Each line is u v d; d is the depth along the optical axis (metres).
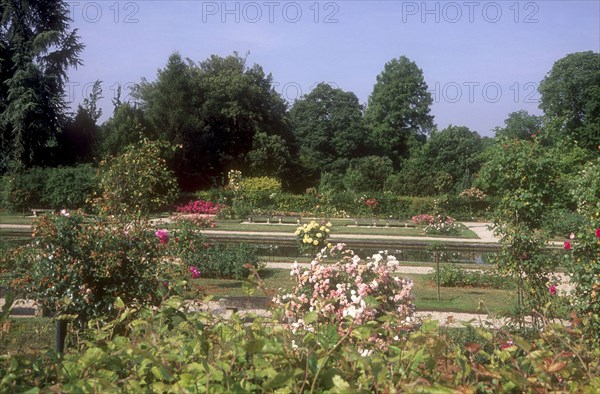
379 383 2.35
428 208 40.22
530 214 10.17
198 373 2.44
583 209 8.41
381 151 67.69
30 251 7.76
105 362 2.57
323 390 2.45
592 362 2.96
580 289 7.82
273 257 19.44
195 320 3.17
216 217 37.66
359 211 41.34
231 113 52.22
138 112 45.44
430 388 2.19
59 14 45.44
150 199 15.15
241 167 52.88
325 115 66.38
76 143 45.72
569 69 50.59
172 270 7.77
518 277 10.08
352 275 7.03
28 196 37.19
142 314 3.40
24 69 43.16
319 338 2.85
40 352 2.85
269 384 2.20
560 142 10.59
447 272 15.37
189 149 48.81
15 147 42.72
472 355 2.98
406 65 69.19
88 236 7.38
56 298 7.09
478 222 39.72
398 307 6.59
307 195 43.41
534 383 2.52
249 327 3.02
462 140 54.34
